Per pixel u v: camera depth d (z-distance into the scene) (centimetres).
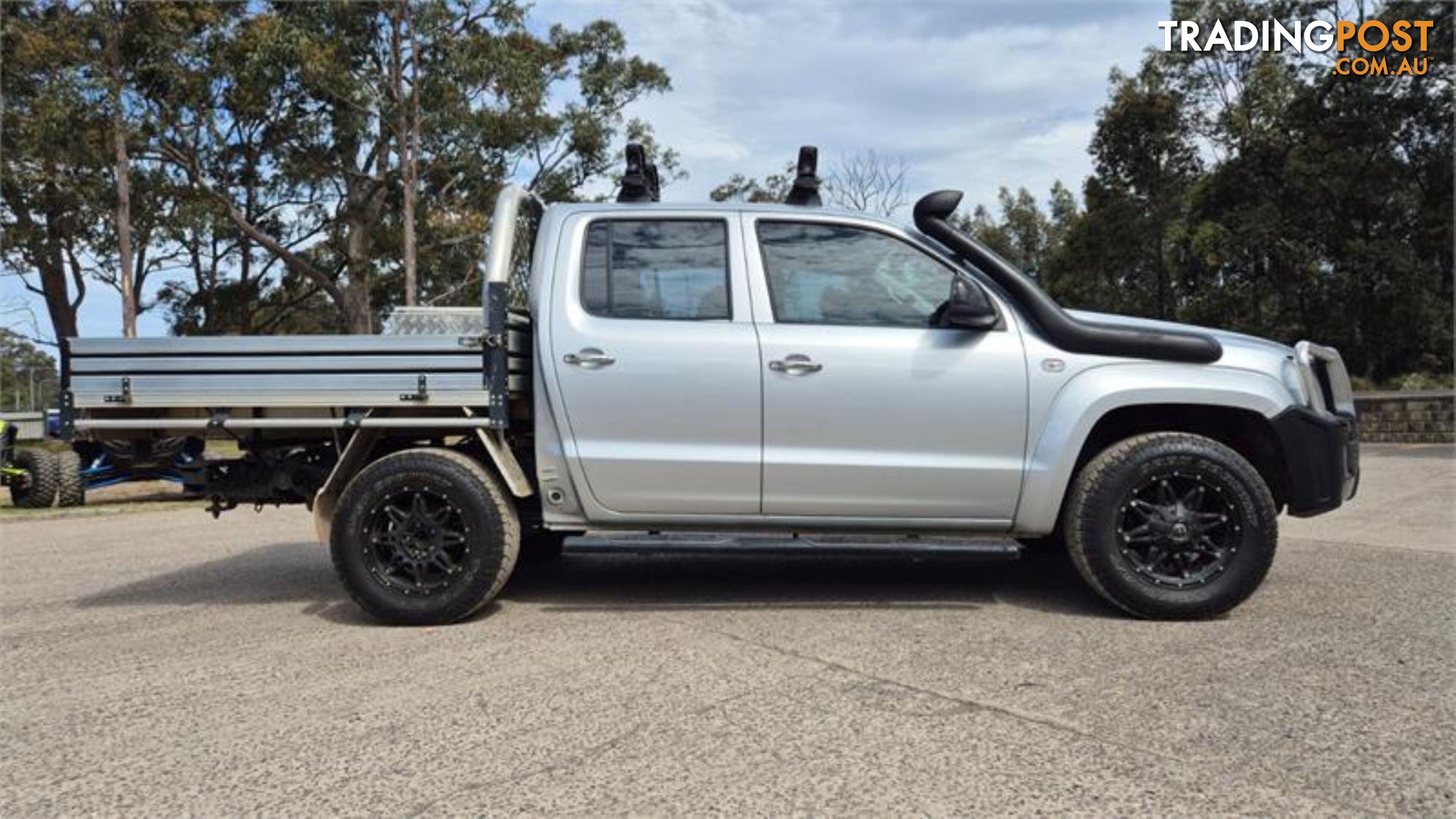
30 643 448
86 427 462
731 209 476
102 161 2238
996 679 365
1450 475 1238
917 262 467
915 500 454
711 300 464
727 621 459
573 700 349
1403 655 388
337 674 386
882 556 530
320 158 2603
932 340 452
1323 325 2552
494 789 278
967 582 545
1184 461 440
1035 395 449
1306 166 2491
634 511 461
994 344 452
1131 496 444
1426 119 2405
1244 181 2630
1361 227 2558
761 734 314
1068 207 5419
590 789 277
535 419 464
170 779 289
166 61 2159
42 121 2084
